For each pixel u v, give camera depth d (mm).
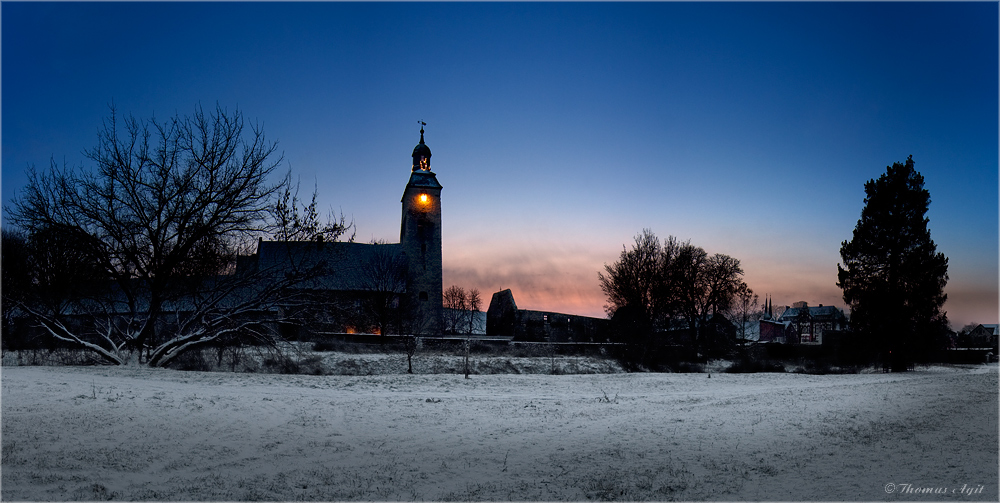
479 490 11289
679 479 12016
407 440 15555
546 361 51438
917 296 54625
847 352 58094
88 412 16344
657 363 56125
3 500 9602
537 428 17562
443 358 49531
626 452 14469
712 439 15969
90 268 32031
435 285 80375
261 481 11484
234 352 34375
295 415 18219
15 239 34406
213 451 13500
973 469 12148
